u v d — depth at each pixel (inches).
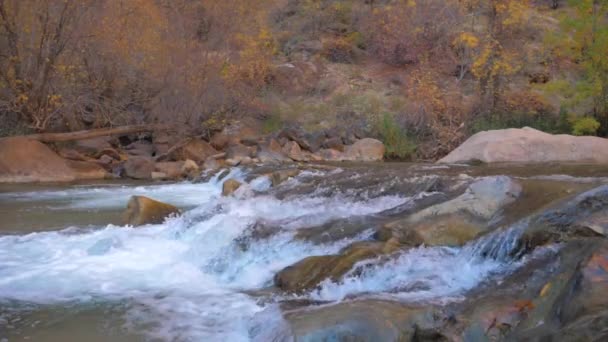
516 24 913.5
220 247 289.6
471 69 877.8
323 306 193.2
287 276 245.0
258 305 224.1
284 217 343.6
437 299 196.4
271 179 500.7
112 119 753.6
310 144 797.9
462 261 239.0
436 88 875.4
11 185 584.7
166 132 771.4
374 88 1003.3
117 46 722.8
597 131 744.3
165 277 266.8
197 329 201.2
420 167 551.2
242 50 911.7
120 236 334.6
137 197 388.8
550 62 913.5
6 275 266.1
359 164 670.5
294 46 1165.7
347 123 884.0
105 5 707.4
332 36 1203.9
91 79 727.1
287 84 989.8
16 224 389.4
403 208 330.6
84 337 195.0
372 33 1152.8
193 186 592.4
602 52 722.2
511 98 838.5
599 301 148.0
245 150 748.0
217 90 785.6
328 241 278.2
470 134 813.9
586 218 229.3
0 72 642.2
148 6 759.1
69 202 483.2
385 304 185.0
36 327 204.1
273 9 1238.3
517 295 187.9
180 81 752.3
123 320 210.7
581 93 735.1
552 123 784.3
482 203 279.9
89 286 251.9
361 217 312.2
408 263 237.6
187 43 771.4
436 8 1080.8
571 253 203.9
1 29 638.5
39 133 675.4
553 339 144.2
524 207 270.5
